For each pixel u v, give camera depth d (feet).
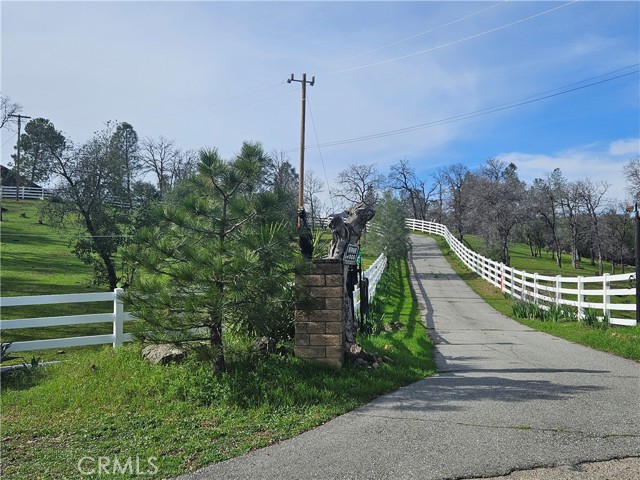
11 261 86.17
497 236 125.90
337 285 23.66
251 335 25.62
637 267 37.78
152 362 23.34
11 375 24.16
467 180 179.83
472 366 27.12
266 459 14.05
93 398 19.94
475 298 68.33
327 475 12.97
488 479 12.71
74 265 86.43
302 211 26.32
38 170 54.60
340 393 20.08
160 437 15.96
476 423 16.88
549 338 37.42
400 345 31.71
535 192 157.07
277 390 19.52
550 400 19.60
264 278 20.35
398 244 119.44
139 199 56.08
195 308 20.01
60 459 14.49
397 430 16.28
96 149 55.36
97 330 41.75
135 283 20.65
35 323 25.95
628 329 35.94
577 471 13.04
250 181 22.84
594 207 151.53
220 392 19.45
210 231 22.20
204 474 13.16
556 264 152.15
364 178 210.38
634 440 15.08
